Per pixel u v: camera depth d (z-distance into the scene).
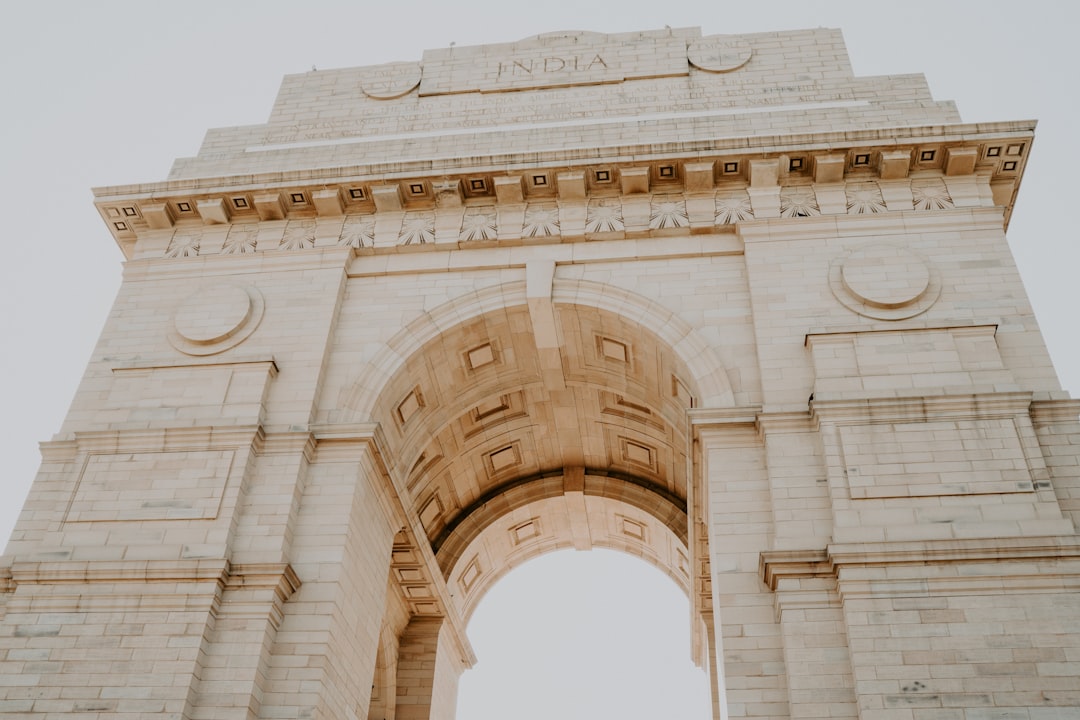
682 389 26.31
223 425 23.33
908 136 26.30
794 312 24.50
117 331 26.58
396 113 32.00
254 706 19.45
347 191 28.12
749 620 20.08
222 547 21.33
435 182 27.72
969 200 26.19
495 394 30.14
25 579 21.02
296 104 32.88
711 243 26.53
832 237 25.78
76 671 19.75
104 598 20.62
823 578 19.81
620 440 33.53
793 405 22.59
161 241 28.78
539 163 27.34
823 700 18.45
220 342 25.83
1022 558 19.11
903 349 23.09
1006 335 23.45
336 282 26.84
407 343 25.91
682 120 29.08
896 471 20.86
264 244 28.12
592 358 28.30
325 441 23.67
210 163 30.39
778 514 21.02
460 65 33.34
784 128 28.44
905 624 18.66
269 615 20.36
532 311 26.41
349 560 22.36
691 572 28.75
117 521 22.14
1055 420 21.67
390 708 31.80
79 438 23.58
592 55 32.88
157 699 19.14
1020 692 17.72
